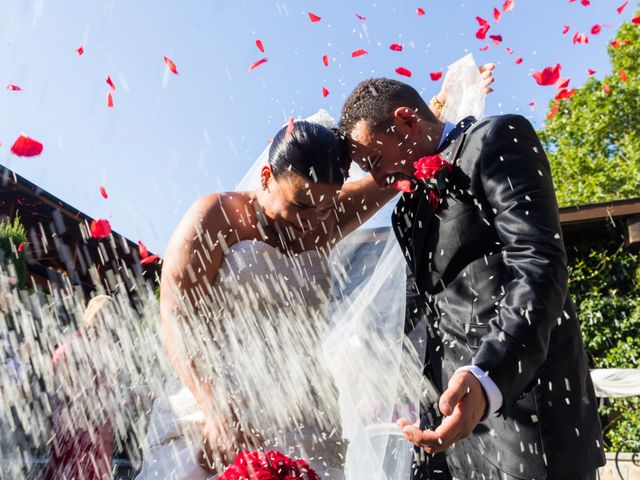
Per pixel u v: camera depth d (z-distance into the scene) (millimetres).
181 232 1956
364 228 2400
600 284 8141
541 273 1529
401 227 2102
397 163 1978
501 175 1716
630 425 7551
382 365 2232
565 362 1740
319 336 2023
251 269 1939
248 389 1862
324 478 1861
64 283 7305
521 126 1793
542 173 1719
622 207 7582
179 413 1943
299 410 1906
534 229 1614
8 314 3979
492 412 1361
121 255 6711
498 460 1754
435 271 1921
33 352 3494
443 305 1912
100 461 2900
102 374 2990
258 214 2025
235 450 1827
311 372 1954
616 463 6168
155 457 1908
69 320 4324
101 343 3080
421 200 1940
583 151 18875
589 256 8203
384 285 2312
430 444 1278
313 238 2131
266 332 1938
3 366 3293
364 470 2180
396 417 2188
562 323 1771
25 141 1936
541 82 2139
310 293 2029
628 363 7797
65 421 2957
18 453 3068
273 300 1953
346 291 2344
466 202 1818
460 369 1368
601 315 8016
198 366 1856
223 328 1900
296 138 1887
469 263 1837
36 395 3104
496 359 1381
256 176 2262
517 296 1507
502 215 1681
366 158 1993
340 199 2299
